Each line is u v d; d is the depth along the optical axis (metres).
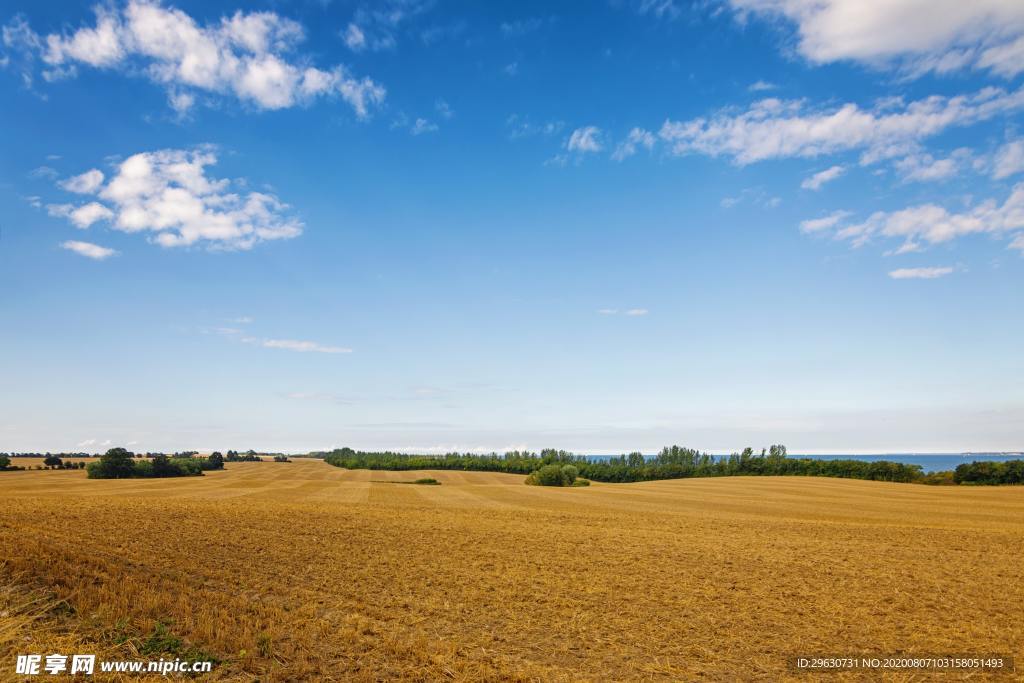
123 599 15.45
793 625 17.97
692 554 29.02
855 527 41.31
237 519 33.59
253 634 14.59
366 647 14.59
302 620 16.16
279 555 24.75
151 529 28.03
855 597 21.42
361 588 20.50
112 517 30.92
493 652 14.89
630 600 20.36
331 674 12.79
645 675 13.85
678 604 19.97
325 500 55.66
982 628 17.95
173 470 105.50
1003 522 47.12
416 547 28.52
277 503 47.97
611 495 75.50
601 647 15.68
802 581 23.75
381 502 55.88
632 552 29.17
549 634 16.58
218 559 23.02
